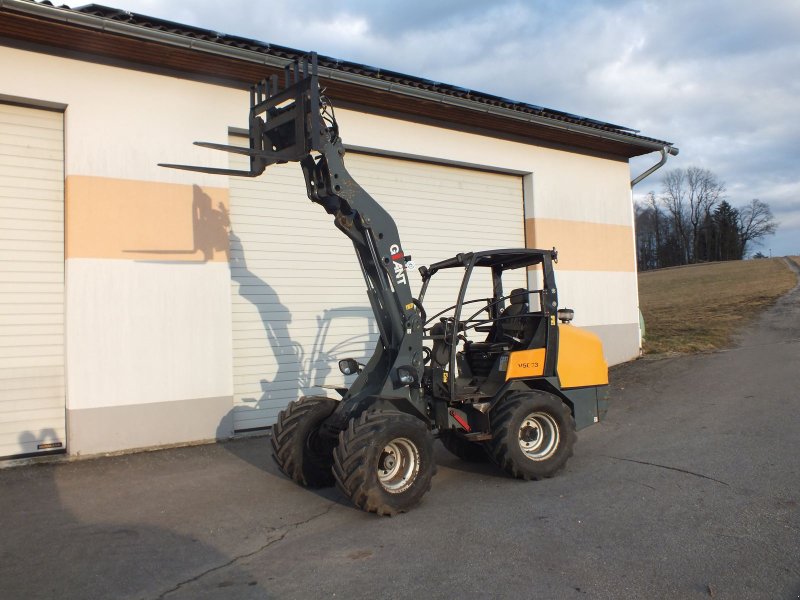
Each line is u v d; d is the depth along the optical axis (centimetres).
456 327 636
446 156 1112
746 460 659
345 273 1009
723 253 8731
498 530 503
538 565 433
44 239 774
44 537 513
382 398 584
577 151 1325
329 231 995
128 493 630
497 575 420
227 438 855
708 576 407
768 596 380
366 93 954
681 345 1457
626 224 1415
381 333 638
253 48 838
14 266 757
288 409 645
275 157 584
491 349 696
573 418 708
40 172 776
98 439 768
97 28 715
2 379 745
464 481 655
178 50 780
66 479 677
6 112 762
